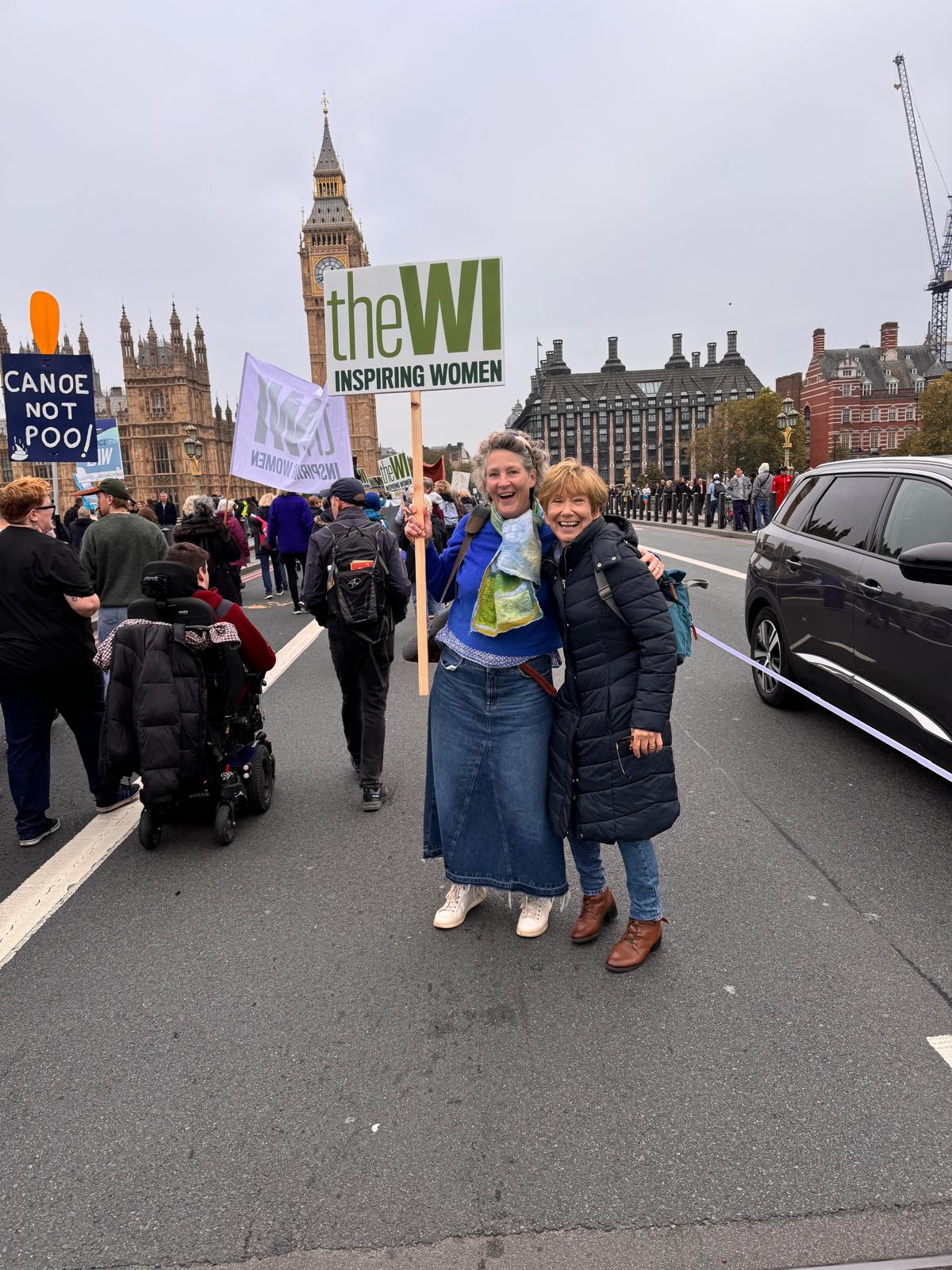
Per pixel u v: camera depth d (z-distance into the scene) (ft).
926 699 13.39
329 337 12.22
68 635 13.55
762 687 20.39
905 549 14.62
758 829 13.09
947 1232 6.03
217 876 12.26
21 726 13.55
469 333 11.93
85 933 10.72
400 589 14.60
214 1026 8.73
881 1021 8.43
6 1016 9.02
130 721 12.72
